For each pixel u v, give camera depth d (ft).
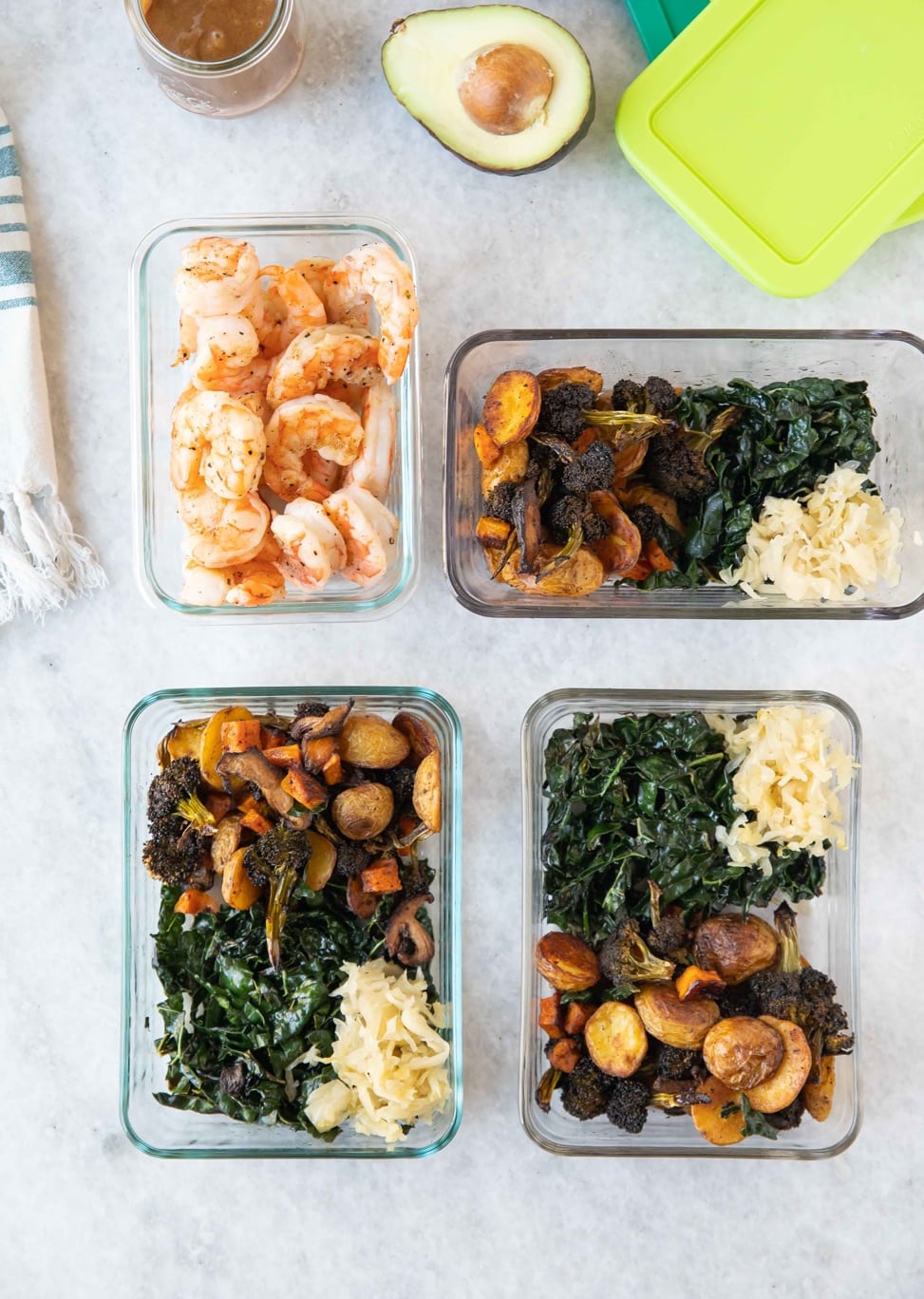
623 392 2.82
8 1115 3.02
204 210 3.01
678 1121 2.92
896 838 3.03
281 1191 3.02
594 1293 3.01
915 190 2.91
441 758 2.90
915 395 2.94
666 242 3.02
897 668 3.02
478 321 3.01
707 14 2.88
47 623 3.03
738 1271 3.02
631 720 2.92
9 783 3.03
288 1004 2.83
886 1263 3.02
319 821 2.80
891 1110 3.03
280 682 3.01
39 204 3.01
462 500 2.90
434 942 2.90
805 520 2.87
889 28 2.90
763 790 2.82
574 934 2.86
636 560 2.81
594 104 2.99
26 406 2.94
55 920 3.03
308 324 2.76
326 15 2.99
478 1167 3.02
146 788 2.91
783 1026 2.78
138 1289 3.01
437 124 2.85
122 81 3.01
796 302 3.03
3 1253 3.02
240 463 2.67
